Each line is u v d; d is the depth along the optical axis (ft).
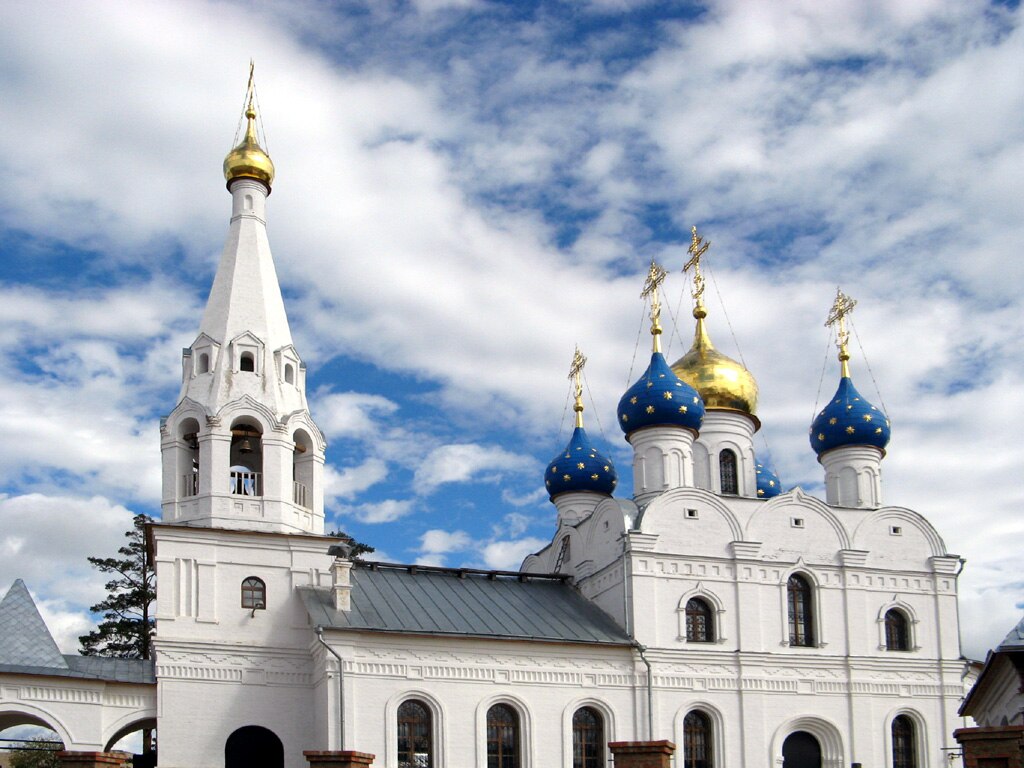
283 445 175.22
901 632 191.62
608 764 168.35
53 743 164.04
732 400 211.61
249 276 185.06
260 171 192.03
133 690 161.79
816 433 212.84
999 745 69.67
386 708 159.43
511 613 179.73
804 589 188.65
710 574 183.21
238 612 167.53
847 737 181.68
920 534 196.75
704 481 208.13
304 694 167.43
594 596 190.08
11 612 160.15
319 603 167.63
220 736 161.68
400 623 166.20
